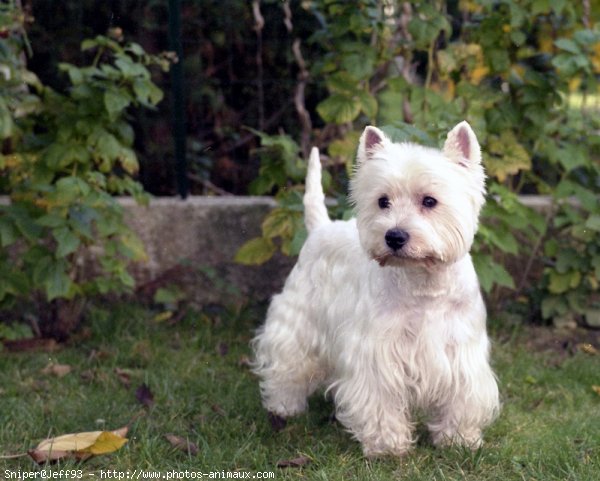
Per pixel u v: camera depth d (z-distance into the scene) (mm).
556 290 2697
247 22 2912
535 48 2785
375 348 2043
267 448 2121
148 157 2945
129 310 2752
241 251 2678
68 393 2359
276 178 2684
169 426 2211
